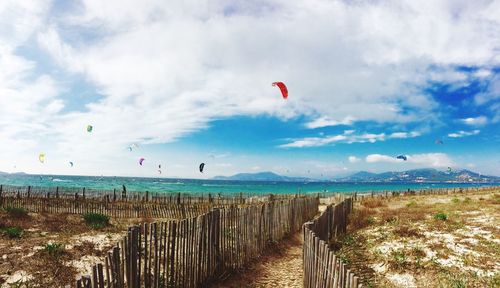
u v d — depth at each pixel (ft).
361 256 29.76
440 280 23.09
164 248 18.45
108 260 14.24
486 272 24.22
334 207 36.81
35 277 22.44
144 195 91.04
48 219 46.93
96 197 88.69
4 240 31.86
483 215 45.27
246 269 27.53
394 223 42.01
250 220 29.99
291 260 32.01
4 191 87.56
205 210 72.64
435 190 160.25
